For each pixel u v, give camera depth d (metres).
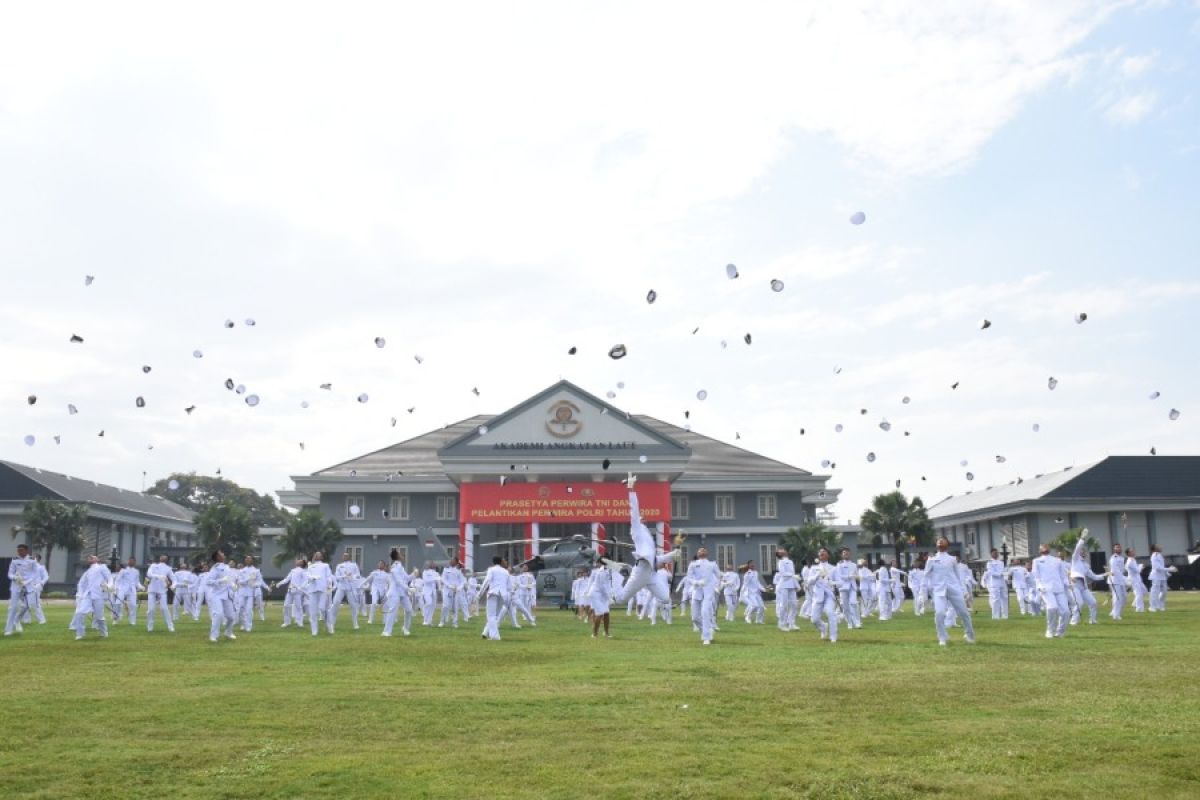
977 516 75.00
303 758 8.30
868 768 7.80
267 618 31.80
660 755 8.30
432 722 9.92
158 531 83.25
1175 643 18.31
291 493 61.66
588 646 19.25
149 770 7.92
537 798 7.03
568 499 52.53
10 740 9.11
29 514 60.44
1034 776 7.51
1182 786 7.21
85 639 21.28
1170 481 66.81
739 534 61.47
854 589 24.20
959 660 15.39
